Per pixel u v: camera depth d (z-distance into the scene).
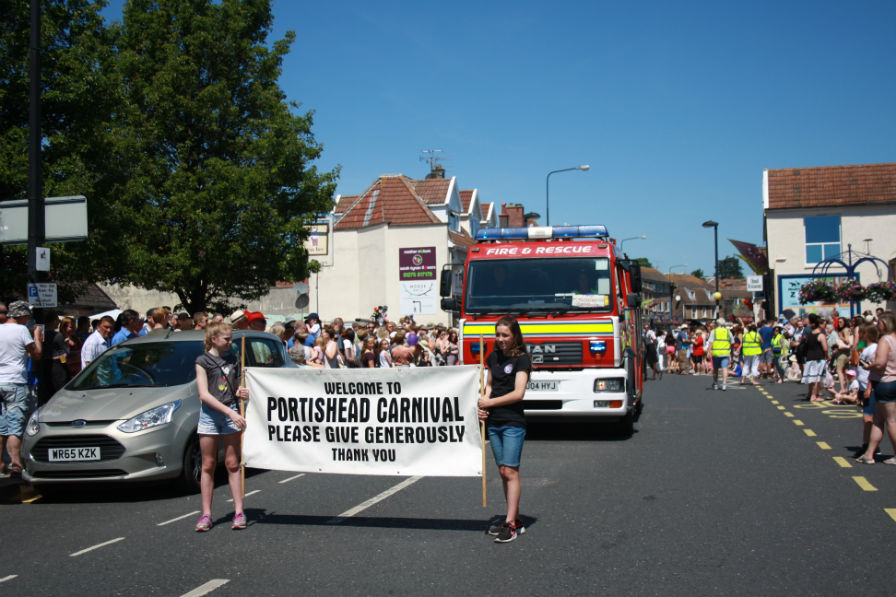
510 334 6.41
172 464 8.45
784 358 27.53
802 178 43.84
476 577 5.38
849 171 43.38
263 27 22.89
